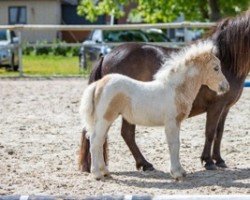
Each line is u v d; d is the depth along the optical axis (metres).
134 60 10.72
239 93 10.89
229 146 12.69
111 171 10.67
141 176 10.28
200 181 9.83
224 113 10.96
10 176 10.23
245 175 10.27
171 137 9.64
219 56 10.80
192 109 10.62
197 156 11.84
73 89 21.03
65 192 9.20
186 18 33.09
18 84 22.69
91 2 34.56
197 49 9.70
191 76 9.67
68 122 15.38
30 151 12.27
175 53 10.46
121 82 9.69
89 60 26.59
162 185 9.61
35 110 17.00
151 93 9.62
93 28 24.17
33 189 9.37
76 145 12.88
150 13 33.22
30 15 49.50
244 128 14.61
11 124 15.09
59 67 30.30
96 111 9.78
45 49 38.12
